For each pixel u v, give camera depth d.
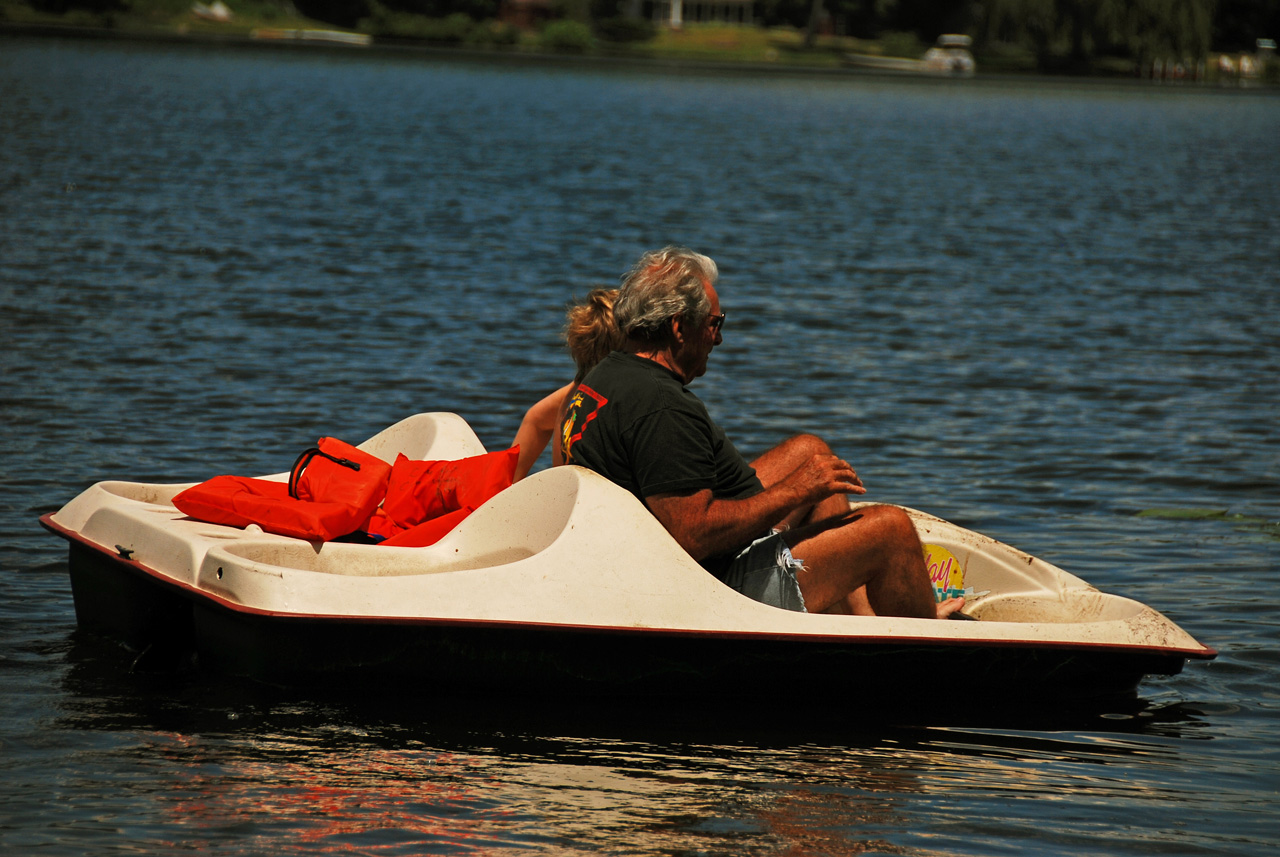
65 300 46.81
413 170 108.38
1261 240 85.94
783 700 16.80
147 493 19.56
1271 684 18.30
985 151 164.12
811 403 37.53
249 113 154.88
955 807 14.05
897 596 17.61
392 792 13.78
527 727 15.60
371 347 42.03
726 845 12.90
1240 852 13.18
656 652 16.23
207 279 53.06
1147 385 41.28
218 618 16.39
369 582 15.73
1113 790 14.66
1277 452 33.31
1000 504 28.16
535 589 15.98
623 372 17.00
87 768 14.10
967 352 46.00
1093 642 17.17
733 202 97.75
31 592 20.16
